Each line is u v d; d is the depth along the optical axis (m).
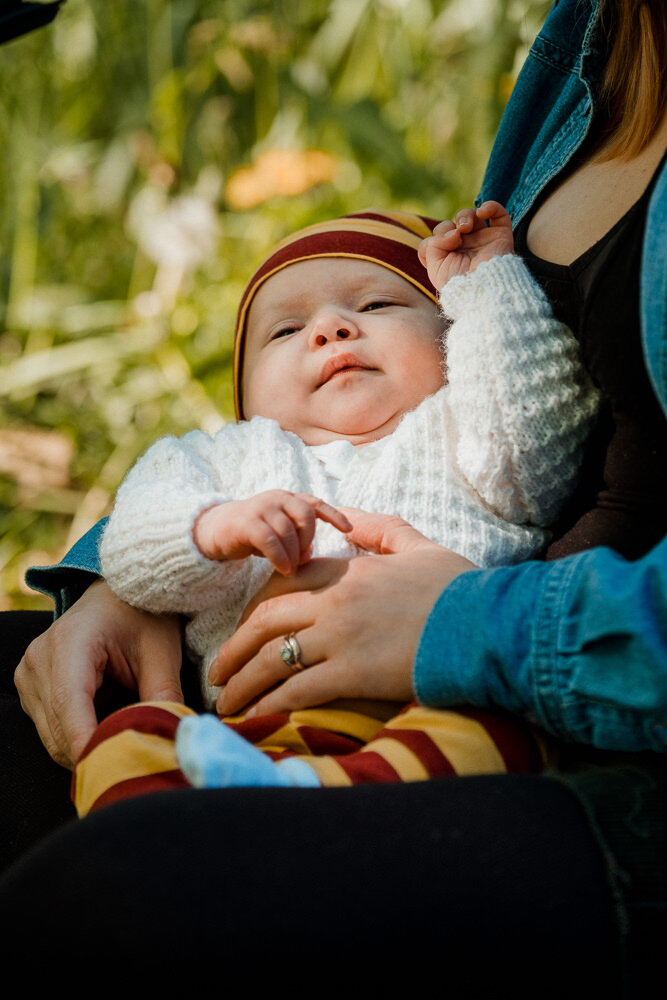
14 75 3.57
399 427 1.30
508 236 1.33
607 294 1.06
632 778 0.82
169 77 3.46
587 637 0.83
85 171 3.64
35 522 2.80
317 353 1.39
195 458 1.32
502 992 0.71
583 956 0.72
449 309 1.29
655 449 1.05
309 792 0.80
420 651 0.94
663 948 0.74
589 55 1.24
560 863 0.75
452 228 1.36
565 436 1.19
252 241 3.23
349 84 3.77
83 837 0.75
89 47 3.76
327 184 3.37
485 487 1.24
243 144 3.74
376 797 0.79
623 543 1.07
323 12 3.75
